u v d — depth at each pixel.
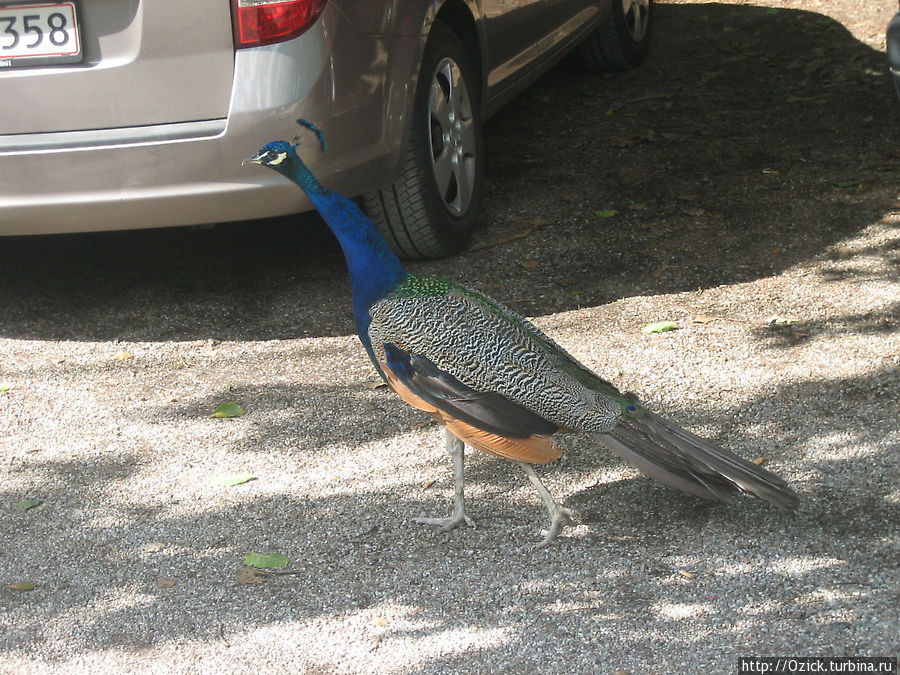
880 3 11.26
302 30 5.32
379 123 5.82
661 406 5.07
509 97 7.77
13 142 5.43
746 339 5.61
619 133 8.62
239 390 5.50
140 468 4.91
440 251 6.66
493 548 4.21
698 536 4.17
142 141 5.36
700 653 3.56
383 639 3.74
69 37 5.29
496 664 3.58
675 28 11.25
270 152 4.06
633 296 6.18
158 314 6.32
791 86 9.29
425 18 6.03
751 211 7.11
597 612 3.79
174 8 5.20
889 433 4.70
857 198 7.15
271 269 6.81
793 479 4.45
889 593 3.75
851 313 5.78
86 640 3.83
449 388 4.01
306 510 4.53
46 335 6.16
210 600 4.00
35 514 4.61
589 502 4.46
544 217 7.27
